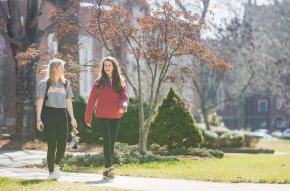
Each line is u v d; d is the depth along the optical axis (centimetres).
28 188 1777
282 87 8350
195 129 3675
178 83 3231
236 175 2183
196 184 1936
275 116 16625
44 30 4175
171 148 3656
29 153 3516
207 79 8250
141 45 3162
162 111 3691
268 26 8338
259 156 3412
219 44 7438
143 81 7056
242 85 9381
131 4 3344
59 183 1883
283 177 2105
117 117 2091
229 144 5403
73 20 3612
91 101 2097
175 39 3094
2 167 2730
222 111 15888
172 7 3058
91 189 1745
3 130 5125
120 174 2291
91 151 3778
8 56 5656
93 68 3350
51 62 2012
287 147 5981
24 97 4169
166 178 2148
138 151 3123
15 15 4172
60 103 2008
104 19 3138
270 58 8212
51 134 2008
